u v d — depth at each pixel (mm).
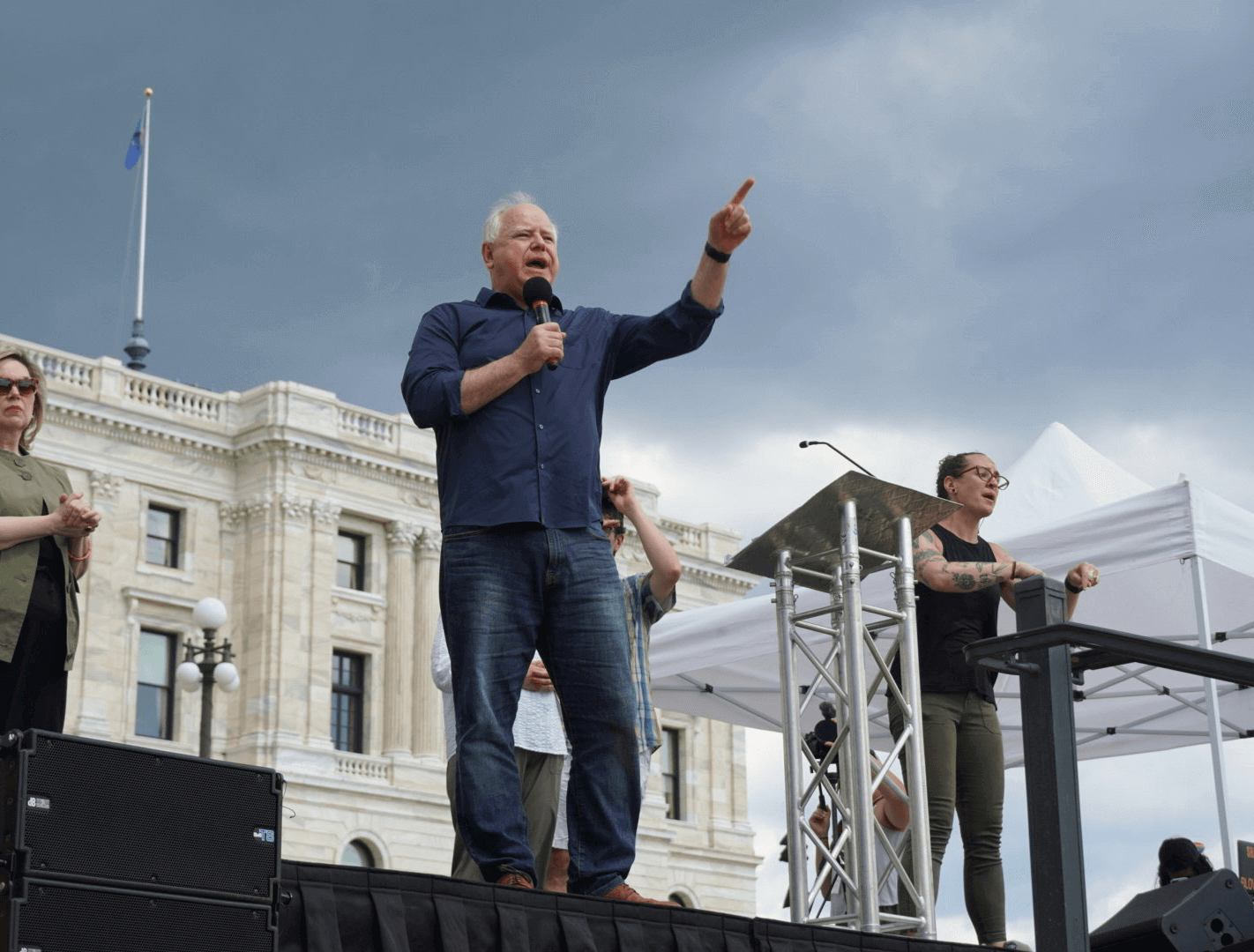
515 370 4555
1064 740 4164
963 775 6590
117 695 34406
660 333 4918
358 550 38531
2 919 3275
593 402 4824
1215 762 8789
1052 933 4051
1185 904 4480
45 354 35000
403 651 38188
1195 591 8797
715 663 10578
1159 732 11367
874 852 6176
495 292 4949
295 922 3746
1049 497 10148
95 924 3371
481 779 4492
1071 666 4355
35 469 4941
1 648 4570
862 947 4664
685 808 42750
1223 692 10852
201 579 36406
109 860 3426
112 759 3484
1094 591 10547
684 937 4340
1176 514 8773
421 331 4836
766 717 11844
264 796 3727
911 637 6441
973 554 6984
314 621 36938
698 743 43406
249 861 3654
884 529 6621
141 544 35594
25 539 4625
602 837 4590
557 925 4141
